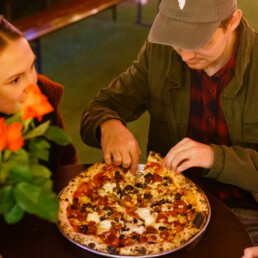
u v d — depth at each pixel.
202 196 1.51
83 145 3.31
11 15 5.47
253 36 1.77
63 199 1.48
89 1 4.54
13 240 1.39
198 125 1.93
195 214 1.43
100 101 1.99
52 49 4.78
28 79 1.43
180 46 1.53
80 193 1.55
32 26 3.93
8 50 1.34
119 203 1.54
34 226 1.44
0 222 1.45
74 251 1.35
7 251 1.35
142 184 1.62
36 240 1.39
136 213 1.49
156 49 1.93
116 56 4.67
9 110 1.48
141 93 2.05
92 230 1.40
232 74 1.79
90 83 4.14
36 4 5.86
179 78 1.86
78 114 3.69
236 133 1.85
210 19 1.53
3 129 0.92
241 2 3.64
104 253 1.28
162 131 2.07
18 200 0.86
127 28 5.34
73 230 1.35
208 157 1.59
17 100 1.44
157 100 1.99
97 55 4.68
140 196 1.56
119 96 2.02
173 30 1.55
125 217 1.47
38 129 0.96
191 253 1.35
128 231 1.41
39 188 0.87
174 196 1.55
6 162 0.92
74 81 4.17
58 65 4.45
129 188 1.59
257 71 1.77
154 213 1.49
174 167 1.57
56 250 1.36
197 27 1.53
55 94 1.92
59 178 1.67
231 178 1.61
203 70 1.82
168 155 1.59
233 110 1.82
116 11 5.81
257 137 1.83
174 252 1.35
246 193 1.89
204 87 1.86
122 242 1.37
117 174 1.63
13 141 0.90
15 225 1.44
